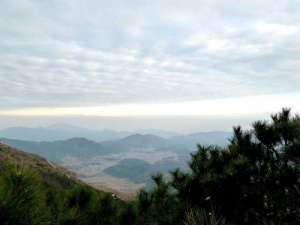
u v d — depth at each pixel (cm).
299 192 733
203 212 713
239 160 750
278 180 746
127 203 574
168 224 666
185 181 762
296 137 770
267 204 748
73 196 530
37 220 286
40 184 306
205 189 746
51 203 490
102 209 531
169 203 684
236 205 735
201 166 855
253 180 771
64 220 465
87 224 511
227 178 722
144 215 589
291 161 762
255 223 738
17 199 271
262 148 831
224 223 682
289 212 728
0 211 259
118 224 534
